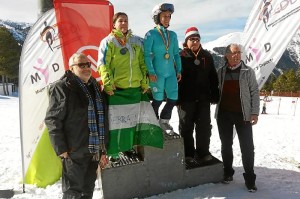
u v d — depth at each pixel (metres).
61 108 3.18
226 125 4.57
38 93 4.94
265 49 5.59
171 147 4.41
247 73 4.30
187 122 4.72
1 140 8.84
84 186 3.47
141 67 4.15
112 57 3.88
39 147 4.98
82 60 3.31
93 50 5.05
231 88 4.41
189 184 4.58
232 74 4.39
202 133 4.71
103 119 3.46
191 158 4.87
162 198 4.27
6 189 4.79
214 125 12.54
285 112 27.03
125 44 3.92
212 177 4.69
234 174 5.17
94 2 5.02
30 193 4.65
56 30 4.93
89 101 3.32
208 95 4.69
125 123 4.08
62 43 4.96
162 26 4.30
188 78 4.61
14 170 5.63
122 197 4.19
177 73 4.46
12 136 9.59
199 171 4.61
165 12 4.24
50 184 4.95
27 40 4.83
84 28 5.01
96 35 5.05
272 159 6.24
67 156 3.34
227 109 4.49
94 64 5.06
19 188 4.82
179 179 4.51
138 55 4.06
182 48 4.75
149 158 4.30
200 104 4.68
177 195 4.34
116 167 4.13
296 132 10.87
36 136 4.97
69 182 3.39
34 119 4.95
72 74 3.32
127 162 4.28
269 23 5.55
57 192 4.63
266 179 4.91
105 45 3.85
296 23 5.30
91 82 3.46
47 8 5.47
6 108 22.86
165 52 4.27
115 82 3.96
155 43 4.23
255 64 5.70
